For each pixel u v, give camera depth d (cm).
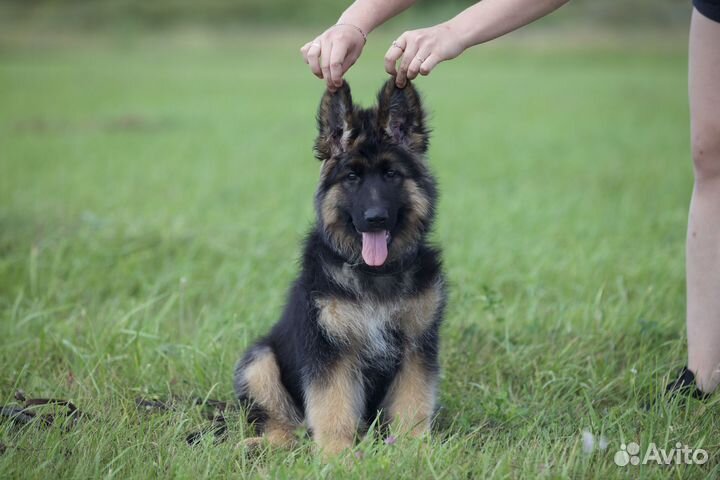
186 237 897
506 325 633
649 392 522
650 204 1171
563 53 5125
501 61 4788
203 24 6538
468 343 627
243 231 951
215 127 2220
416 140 536
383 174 525
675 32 5900
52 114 2439
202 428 493
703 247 498
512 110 2636
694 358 508
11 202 1132
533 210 1120
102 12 6781
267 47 5547
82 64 4269
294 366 523
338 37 473
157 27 6475
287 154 1738
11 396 522
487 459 421
